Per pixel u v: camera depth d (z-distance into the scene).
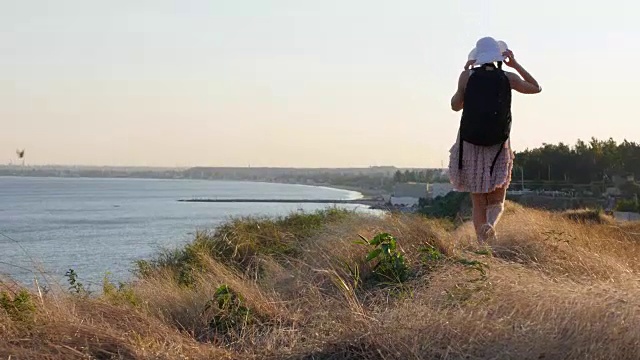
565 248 7.77
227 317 6.57
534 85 8.34
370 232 9.10
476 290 5.95
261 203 121.19
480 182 8.26
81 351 5.35
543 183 46.66
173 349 5.56
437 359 5.13
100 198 166.12
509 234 8.34
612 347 4.91
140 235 49.12
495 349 5.08
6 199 156.25
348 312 6.06
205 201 142.50
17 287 6.91
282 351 5.60
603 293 5.47
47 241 42.75
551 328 5.18
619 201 39.84
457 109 8.58
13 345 5.32
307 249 9.25
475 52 8.30
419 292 6.39
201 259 10.88
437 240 8.45
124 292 7.82
